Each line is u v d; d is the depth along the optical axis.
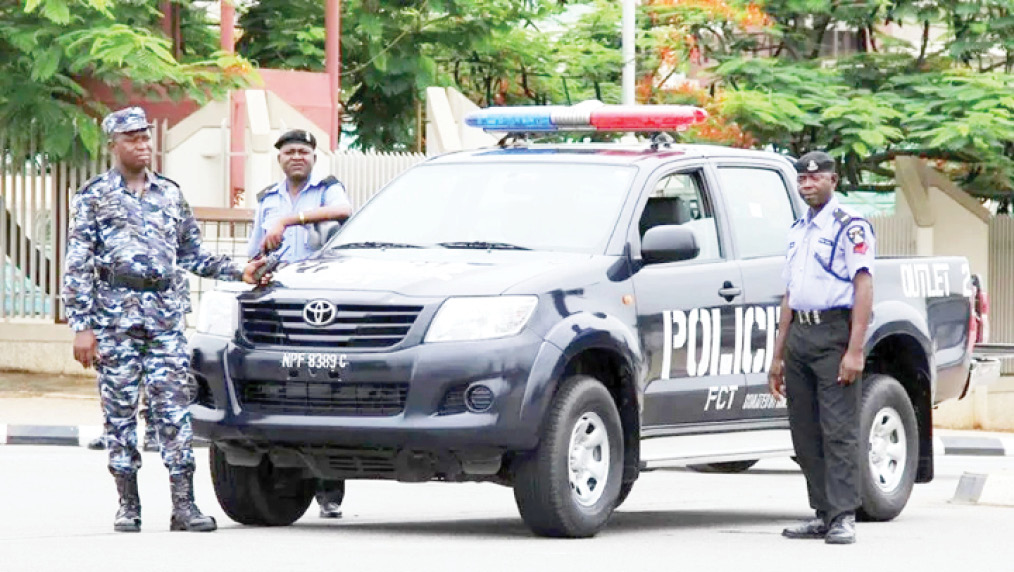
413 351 21.28
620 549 20.97
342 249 23.98
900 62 58.72
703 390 24.03
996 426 54.41
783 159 26.39
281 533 22.23
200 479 30.73
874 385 25.39
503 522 24.81
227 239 43.06
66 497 26.89
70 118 47.12
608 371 22.94
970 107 54.75
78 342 21.80
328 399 21.61
